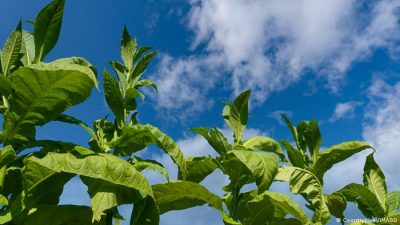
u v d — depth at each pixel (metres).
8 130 1.02
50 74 0.92
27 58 1.18
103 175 0.93
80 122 1.16
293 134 1.49
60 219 1.02
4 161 0.98
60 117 1.12
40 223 1.01
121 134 1.26
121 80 1.29
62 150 1.05
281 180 1.27
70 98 0.99
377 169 1.44
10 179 1.04
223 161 1.23
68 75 0.92
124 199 1.00
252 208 1.26
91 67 1.20
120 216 1.21
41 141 1.05
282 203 1.22
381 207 1.37
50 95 0.97
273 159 1.12
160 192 1.19
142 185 0.97
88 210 1.07
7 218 0.93
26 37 1.22
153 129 1.14
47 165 0.90
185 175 1.16
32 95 0.96
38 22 1.08
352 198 1.39
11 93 1.00
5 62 1.08
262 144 1.32
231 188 1.30
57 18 1.08
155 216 1.08
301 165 1.38
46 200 1.07
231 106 1.34
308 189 1.27
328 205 1.37
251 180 1.28
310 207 1.36
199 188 1.18
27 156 0.98
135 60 1.40
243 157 1.10
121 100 1.23
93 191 0.99
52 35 1.11
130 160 1.23
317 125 1.45
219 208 1.21
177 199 1.22
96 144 1.26
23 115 1.00
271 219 1.28
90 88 0.97
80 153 1.05
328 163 1.35
